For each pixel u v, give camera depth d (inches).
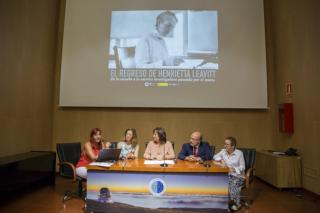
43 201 131.8
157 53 193.0
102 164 109.3
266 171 168.4
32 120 172.1
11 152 150.3
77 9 197.8
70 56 194.9
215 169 106.0
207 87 189.8
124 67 193.3
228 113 193.6
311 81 148.5
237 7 193.8
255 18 192.7
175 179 107.6
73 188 157.4
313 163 145.8
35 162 146.3
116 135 194.5
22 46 160.7
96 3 198.1
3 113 142.6
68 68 194.2
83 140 195.3
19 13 157.2
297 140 162.9
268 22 199.5
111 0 197.9
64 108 198.4
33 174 144.3
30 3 169.2
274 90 195.0
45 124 188.4
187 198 107.0
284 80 180.2
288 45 174.4
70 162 140.5
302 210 122.2
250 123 192.9
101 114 196.7
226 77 189.6
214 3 194.7
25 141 164.1
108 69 193.5
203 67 190.7
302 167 155.8
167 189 107.3
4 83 143.3
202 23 193.8
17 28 155.3
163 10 196.1
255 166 183.0
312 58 147.5
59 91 199.6
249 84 188.9
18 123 156.8
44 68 186.9
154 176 107.7
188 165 111.0
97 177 109.2
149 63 192.7
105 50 194.9
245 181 120.6
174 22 194.7
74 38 195.8
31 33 170.2
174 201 106.9
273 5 195.9
